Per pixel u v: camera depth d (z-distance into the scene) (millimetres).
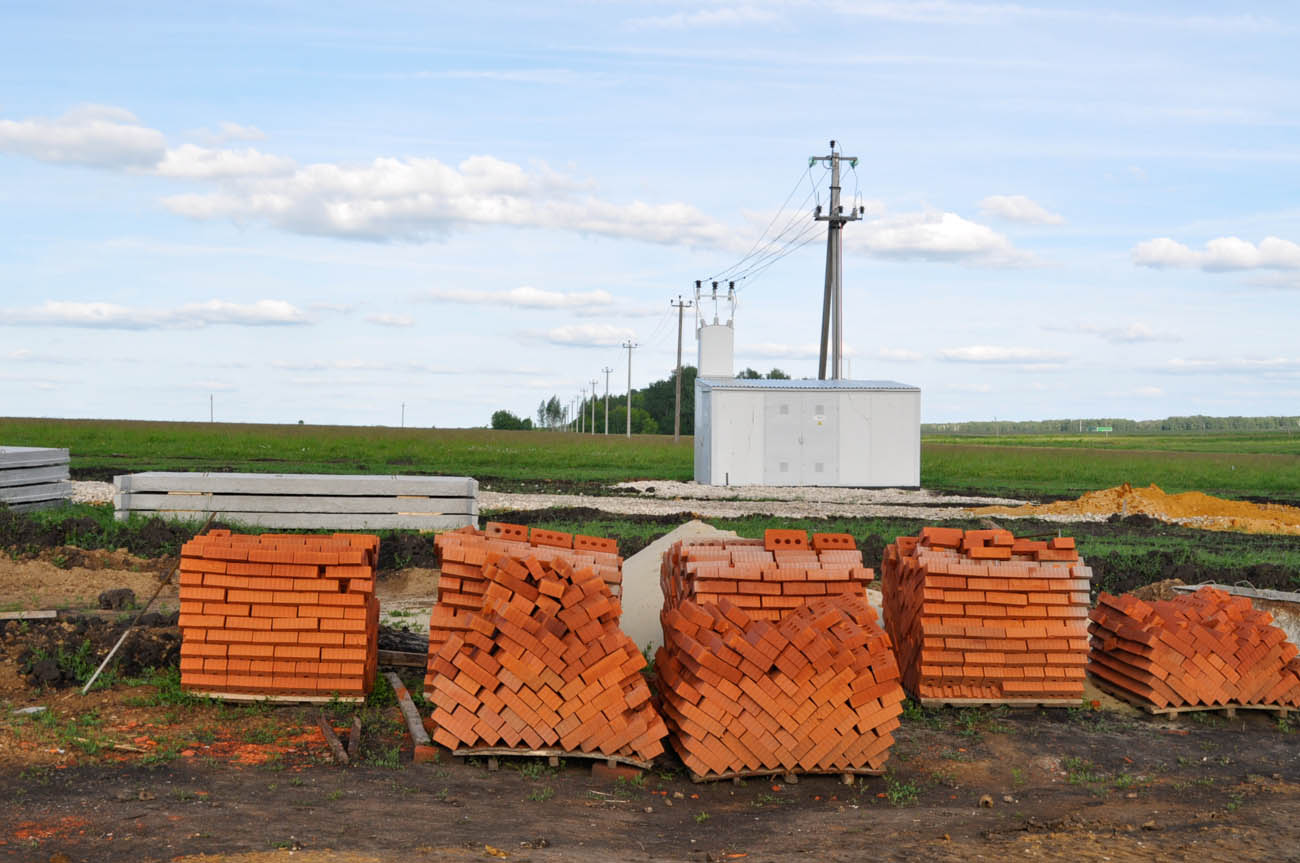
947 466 58156
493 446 64250
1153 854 8648
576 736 10336
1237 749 12281
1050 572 13320
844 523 29531
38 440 55906
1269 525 32219
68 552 18344
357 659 11477
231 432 65375
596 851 8211
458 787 9578
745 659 10508
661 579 14000
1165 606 13719
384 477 23453
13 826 7926
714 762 10422
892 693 10727
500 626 10281
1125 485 36750
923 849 8602
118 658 12234
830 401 43812
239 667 11398
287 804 8750
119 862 7301
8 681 11594
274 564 11414
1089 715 13266
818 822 9414
